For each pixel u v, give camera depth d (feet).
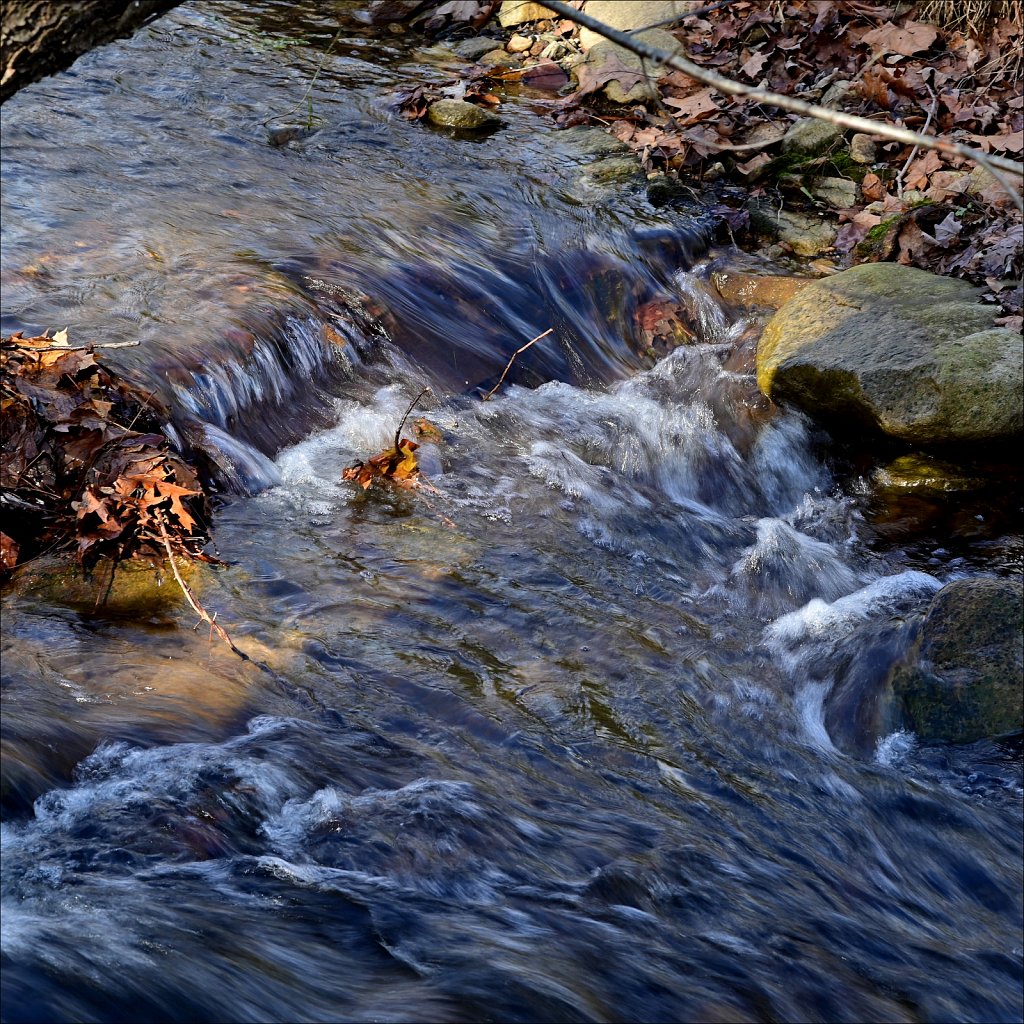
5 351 15.03
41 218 20.02
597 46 28.91
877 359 18.84
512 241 22.26
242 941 8.54
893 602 15.87
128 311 17.53
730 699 13.64
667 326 22.00
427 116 26.43
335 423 17.65
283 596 13.70
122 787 10.10
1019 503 18.31
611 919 9.71
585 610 14.66
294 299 18.62
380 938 8.95
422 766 11.18
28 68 7.74
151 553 13.94
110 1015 7.60
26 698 10.97
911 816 12.41
